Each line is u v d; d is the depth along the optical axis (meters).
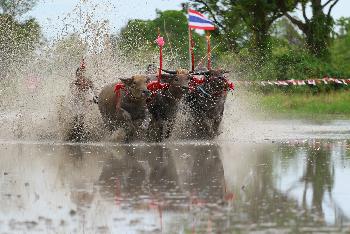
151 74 37.59
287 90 86.50
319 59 98.62
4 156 30.16
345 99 77.06
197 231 15.93
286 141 36.22
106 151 31.88
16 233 16.03
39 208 18.69
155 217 17.44
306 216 17.30
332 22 108.94
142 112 35.78
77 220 17.23
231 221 16.86
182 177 23.61
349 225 16.33
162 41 35.75
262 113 64.31
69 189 21.42
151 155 30.08
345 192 20.38
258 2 106.00
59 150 32.56
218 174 24.25
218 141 36.59
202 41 106.56
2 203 19.36
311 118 59.06
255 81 72.50
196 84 36.75
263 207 18.42
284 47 118.56
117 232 16.00
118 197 20.06
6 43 54.81
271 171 24.77
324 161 27.42
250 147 33.19
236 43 109.12
